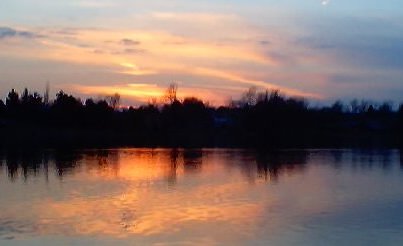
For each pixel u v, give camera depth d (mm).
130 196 44094
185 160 81000
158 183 52844
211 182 53875
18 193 45875
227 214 36375
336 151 105375
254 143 134375
